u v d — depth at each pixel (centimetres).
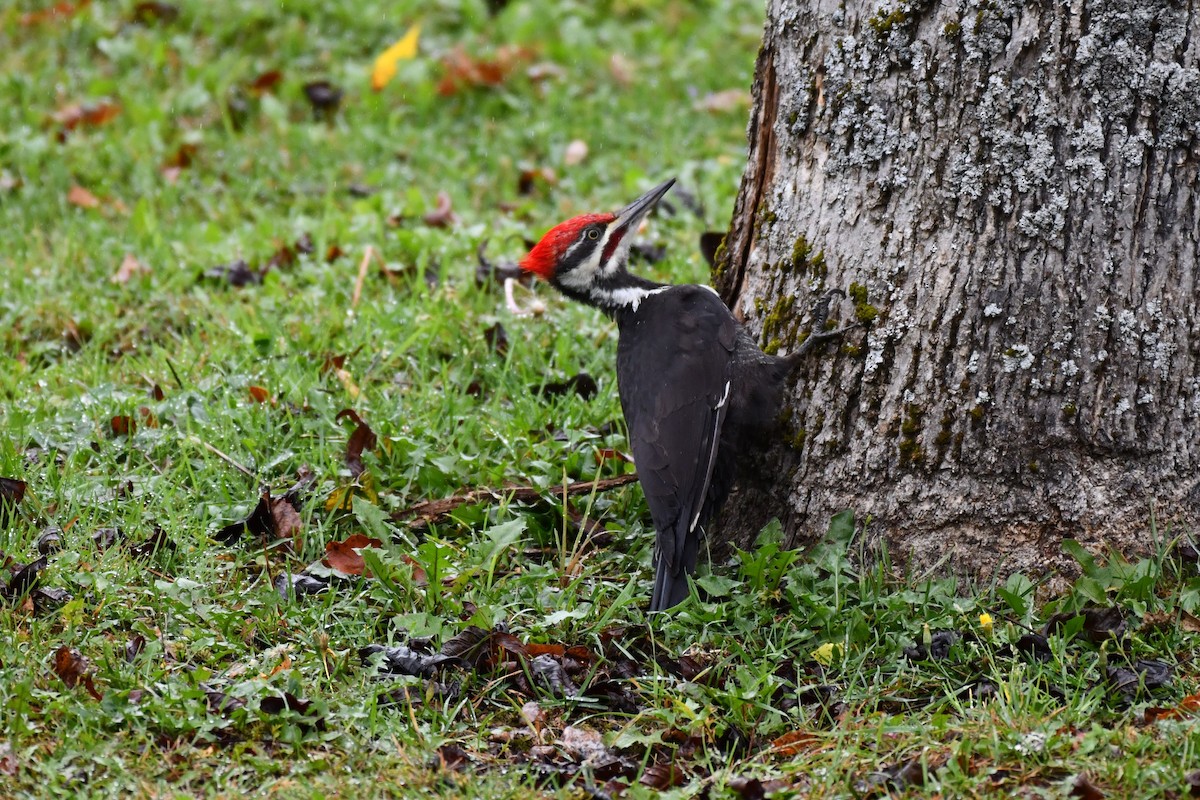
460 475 1077
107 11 2200
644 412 984
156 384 1200
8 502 1006
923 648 855
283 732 775
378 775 747
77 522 984
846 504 943
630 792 734
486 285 1419
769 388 962
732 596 923
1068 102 866
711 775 758
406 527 1018
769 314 988
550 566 968
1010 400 894
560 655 866
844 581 905
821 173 951
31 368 1298
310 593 939
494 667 855
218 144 1859
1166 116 863
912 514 921
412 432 1127
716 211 1641
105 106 1920
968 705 809
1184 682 808
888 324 920
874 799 718
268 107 1936
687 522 939
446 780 745
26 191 1709
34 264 1517
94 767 739
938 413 909
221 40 2125
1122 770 715
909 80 898
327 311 1367
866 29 909
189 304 1416
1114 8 851
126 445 1100
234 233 1593
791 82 960
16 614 871
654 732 795
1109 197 871
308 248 1542
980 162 883
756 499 991
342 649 873
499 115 1984
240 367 1244
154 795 723
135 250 1548
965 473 906
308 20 2191
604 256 1075
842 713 805
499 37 2181
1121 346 884
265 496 1010
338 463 1089
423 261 1420
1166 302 882
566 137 1889
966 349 898
